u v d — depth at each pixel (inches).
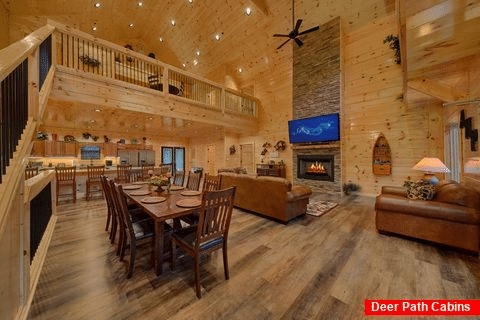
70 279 71.1
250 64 304.5
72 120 244.4
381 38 196.1
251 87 323.9
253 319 54.9
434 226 95.5
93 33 294.7
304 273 76.0
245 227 123.0
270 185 133.0
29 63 68.4
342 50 215.6
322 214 146.6
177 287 67.9
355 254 89.9
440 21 69.4
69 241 101.3
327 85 224.1
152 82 231.1
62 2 211.5
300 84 249.6
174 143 398.9
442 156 164.1
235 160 331.6
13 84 52.7
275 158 289.1
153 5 276.4
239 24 257.9
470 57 94.2
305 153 246.4
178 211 71.7
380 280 71.8
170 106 197.3
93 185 192.5
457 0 59.6
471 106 110.7
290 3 219.5
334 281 71.3
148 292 65.3
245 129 289.3
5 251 44.9
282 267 80.0
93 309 57.8
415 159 177.9
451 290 66.4
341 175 215.0
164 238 83.7
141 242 76.2
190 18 277.6
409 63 100.0
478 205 87.7
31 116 68.1
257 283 70.3
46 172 120.2
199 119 225.5
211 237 67.5
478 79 101.7
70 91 137.9
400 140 185.6
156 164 370.3
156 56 380.8
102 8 251.4
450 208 91.0
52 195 130.4
